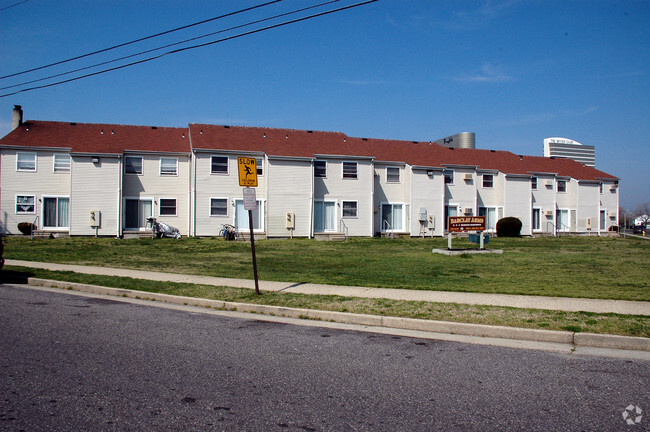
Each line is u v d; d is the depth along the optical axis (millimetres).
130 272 15055
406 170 36000
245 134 33969
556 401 5211
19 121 32688
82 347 7102
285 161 31484
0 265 13789
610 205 47094
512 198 40062
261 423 4566
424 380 5863
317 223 32750
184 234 31734
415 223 35500
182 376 5887
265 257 20141
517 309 9328
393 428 4496
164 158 31594
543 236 40281
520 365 6516
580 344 7668
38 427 4410
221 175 31188
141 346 7223
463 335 8266
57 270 15133
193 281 13195
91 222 29266
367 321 9062
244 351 7051
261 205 31656
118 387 5473
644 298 10484
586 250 24797
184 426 4480
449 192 37812
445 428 4508
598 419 4750
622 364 6598
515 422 4660
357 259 19391
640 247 27406
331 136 36656
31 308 10008
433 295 10969
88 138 31469
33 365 6215
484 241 23031
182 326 8625
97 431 4355
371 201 33906
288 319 9422
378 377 5953
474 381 5840
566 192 44156
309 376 5965
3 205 29406
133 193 30875
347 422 4617
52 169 30188
